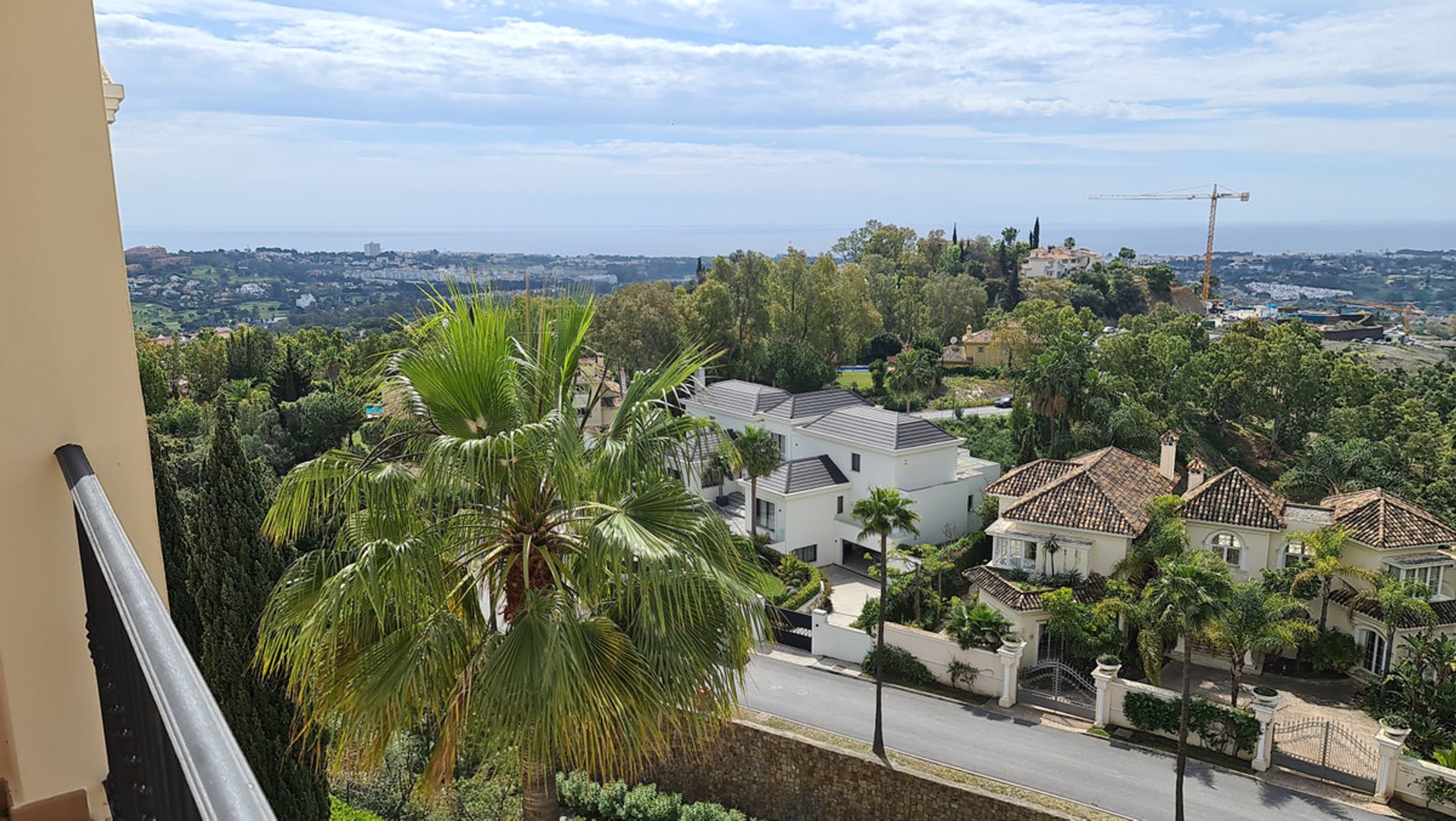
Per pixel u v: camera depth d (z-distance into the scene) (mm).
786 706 24078
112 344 3420
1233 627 21922
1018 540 29656
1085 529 28266
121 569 2045
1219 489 29297
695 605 7770
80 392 3264
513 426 8258
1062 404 43625
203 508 10742
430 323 8203
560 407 8352
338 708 7609
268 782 10836
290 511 8211
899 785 16812
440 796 13961
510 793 14148
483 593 8984
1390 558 26266
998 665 24766
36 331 3088
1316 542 26062
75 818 3264
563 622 7402
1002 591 27438
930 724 23156
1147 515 29141
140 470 3561
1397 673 23609
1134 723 22891
